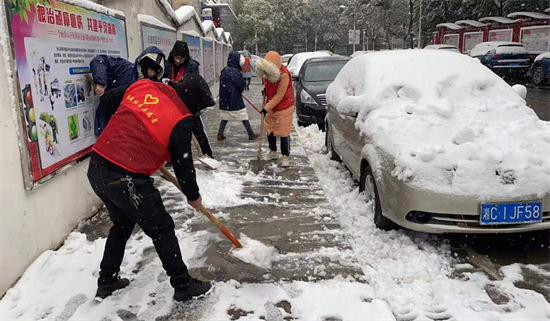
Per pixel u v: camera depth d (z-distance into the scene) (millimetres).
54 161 3605
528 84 18609
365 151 4062
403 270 3225
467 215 3301
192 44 11391
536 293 2893
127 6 6012
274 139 6395
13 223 3020
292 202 4758
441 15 37125
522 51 20016
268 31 54406
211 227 4117
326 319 2693
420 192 3346
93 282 3145
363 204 4395
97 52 4645
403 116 4047
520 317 2660
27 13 3248
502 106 4195
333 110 6016
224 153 7039
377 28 43969
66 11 3914
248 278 3191
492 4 31328
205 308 2830
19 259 3088
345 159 5254
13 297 2887
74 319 2719
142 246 3686
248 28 52844
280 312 2770
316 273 3219
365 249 3576
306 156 6805
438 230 3348
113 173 2600
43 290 3006
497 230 3275
